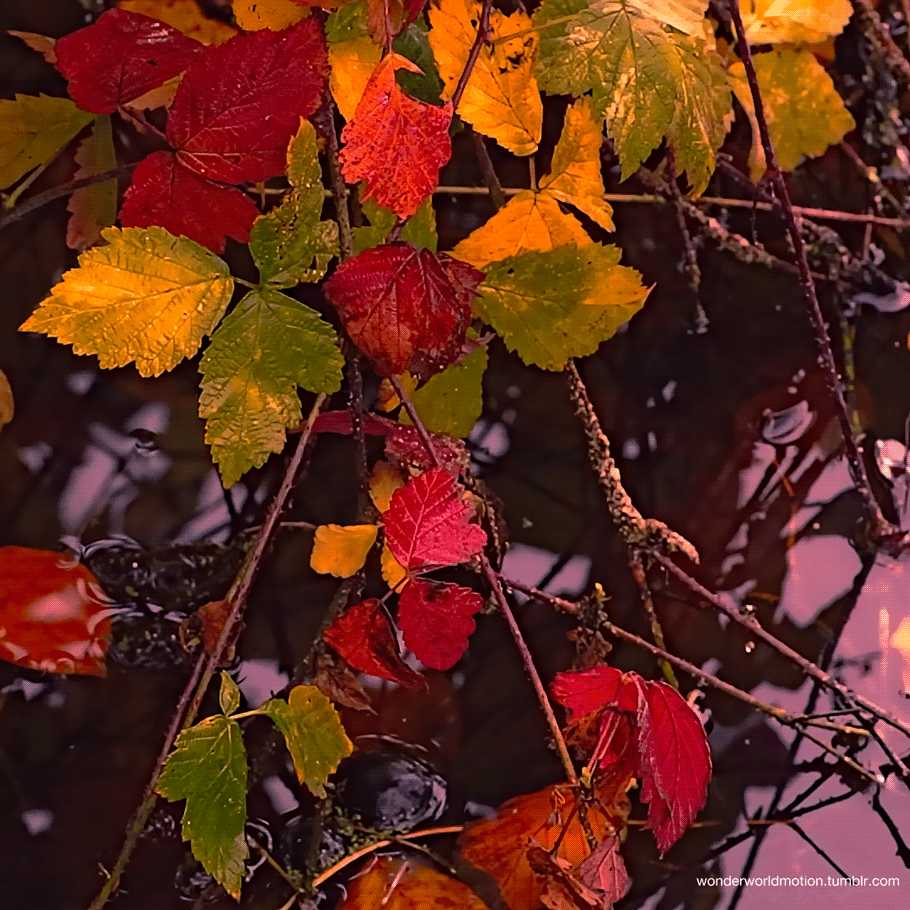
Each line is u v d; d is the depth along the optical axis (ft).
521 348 4.40
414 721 4.50
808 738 4.54
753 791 4.52
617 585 4.59
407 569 4.28
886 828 4.50
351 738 4.49
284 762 4.47
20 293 4.66
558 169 4.40
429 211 4.38
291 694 4.29
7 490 4.57
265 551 4.56
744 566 4.63
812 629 4.60
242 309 4.25
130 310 4.22
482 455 4.65
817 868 4.48
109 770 4.46
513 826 4.43
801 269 4.53
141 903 4.39
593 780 4.31
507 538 4.59
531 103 4.38
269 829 4.43
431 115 4.21
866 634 4.60
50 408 4.62
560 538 4.60
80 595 4.52
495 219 4.41
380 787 4.46
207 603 4.53
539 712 4.51
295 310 4.26
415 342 4.28
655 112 4.40
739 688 4.56
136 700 4.49
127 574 4.55
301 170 4.23
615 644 4.56
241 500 4.59
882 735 4.54
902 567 4.64
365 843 4.43
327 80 4.33
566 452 4.66
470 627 4.30
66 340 4.21
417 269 4.27
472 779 4.47
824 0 4.61
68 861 4.41
